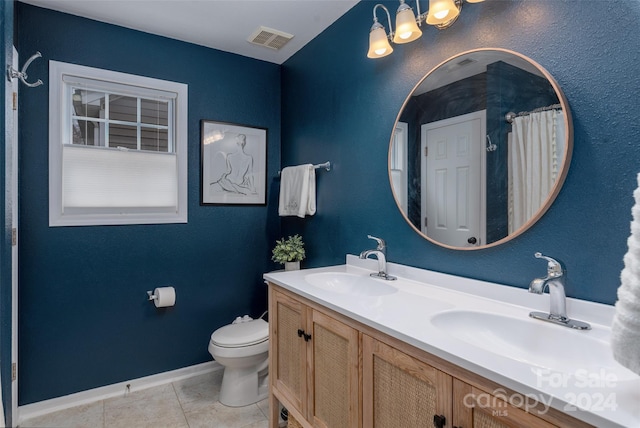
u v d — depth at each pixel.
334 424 1.31
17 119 1.89
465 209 1.40
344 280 1.86
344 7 2.06
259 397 2.15
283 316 1.68
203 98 2.54
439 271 1.53
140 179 2.32
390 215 1.78
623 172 0.97
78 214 2.15
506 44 1.26
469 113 1.38
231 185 2.66
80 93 2.19
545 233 1.15
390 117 1.77
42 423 1.92
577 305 1.05
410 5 1.67
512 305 1.22
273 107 2.86
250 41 2.47
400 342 1.01
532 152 1.17
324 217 2.32
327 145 2.28
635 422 0.57
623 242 0.97
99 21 2.19
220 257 2.62
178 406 2.09
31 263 2.00
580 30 1.06
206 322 2.56
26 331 1.99
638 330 0.62
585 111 1.05
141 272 2.33
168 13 2.11
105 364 2.21
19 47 1.96
